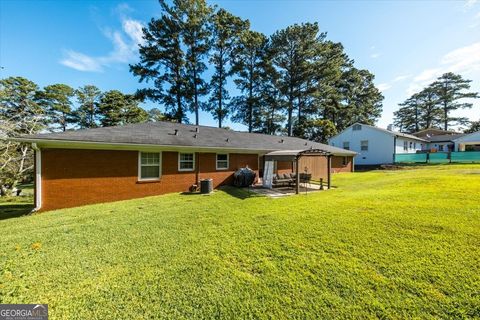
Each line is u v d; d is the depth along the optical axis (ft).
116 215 21.44
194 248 13.23
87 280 10.02
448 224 14.98
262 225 17.02
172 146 32.99
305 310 7.79
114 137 29.58
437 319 7.13
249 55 96.07
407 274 9.60
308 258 11.42
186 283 9.60
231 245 13.46
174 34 82.79
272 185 38.78
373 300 8.13
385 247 12.21
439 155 69.97
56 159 25.79
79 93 107.86
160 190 33.60
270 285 9.27
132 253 12.75
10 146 40.14
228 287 9.24
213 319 7.54
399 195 24.90
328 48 95.96
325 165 56.44
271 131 107.76
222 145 39.83
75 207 26.08
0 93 46.93
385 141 73.56
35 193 24.77
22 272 10.81
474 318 7.10
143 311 7.98
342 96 110.32
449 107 136.36
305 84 100.27
